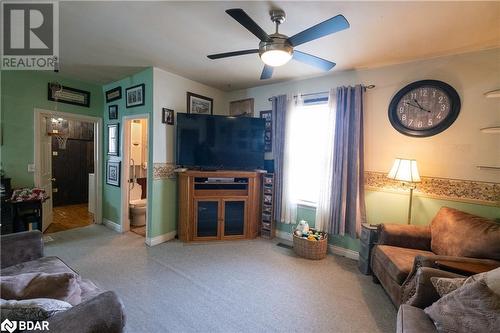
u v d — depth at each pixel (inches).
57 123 200.1
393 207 112.0
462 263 66.1
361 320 74.6
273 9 71.8
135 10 73.7
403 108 108.0
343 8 70.2
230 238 140.6
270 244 136.3
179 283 92.6
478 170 94.1
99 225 161.2
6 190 115.3
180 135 133.9
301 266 110.3
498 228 73.5
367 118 117.8
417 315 53.1
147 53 106.3
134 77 135.4
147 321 71.1
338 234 122.3
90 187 172.9
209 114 151.5
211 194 137.6
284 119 141.3
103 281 92.6
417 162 105.9
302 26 81.0
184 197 134.7
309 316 75.7
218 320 72.6
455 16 72.7
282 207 141.9
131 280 93.8
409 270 74.2
